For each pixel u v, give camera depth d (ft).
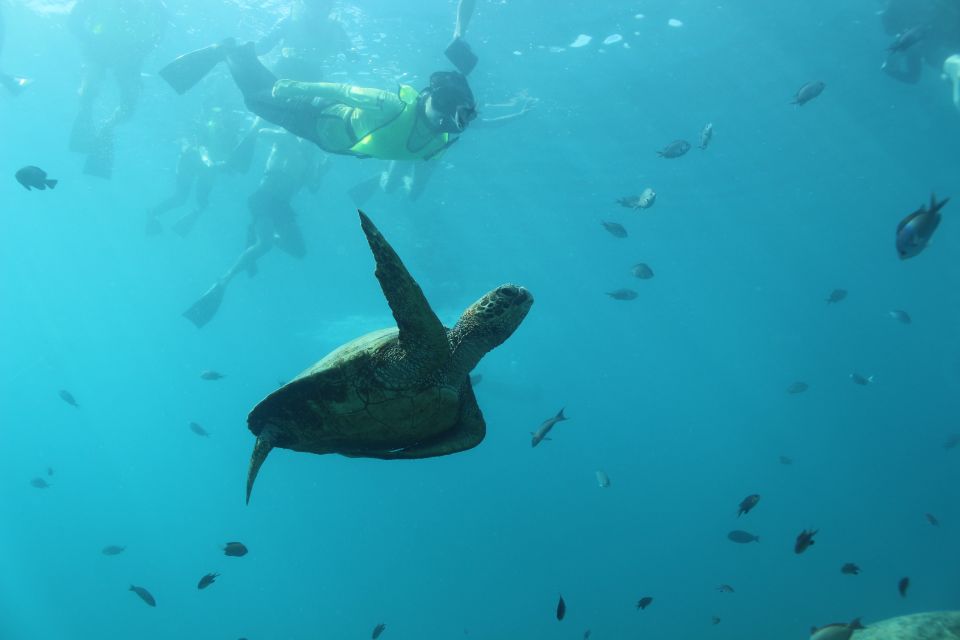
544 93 61.52
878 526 131.85
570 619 99.09
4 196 100.32
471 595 126.31
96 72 37.37
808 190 106.52
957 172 100.73
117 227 117.39
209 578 28.35
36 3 50.72
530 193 92.12
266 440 11.52
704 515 170.60
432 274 123.65
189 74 24.11
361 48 51.88
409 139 20.81
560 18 49.03
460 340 11.37
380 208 90.89
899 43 23.95
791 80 62.34
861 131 80.18
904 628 20.75
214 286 48.73
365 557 177.17
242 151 46.80
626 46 54.03
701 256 149.38
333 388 10.70
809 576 101.19
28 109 69.77
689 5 48.65
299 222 98.07
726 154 84.79
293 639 114.32
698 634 81.41
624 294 34.40
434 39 50.83
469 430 12.26
